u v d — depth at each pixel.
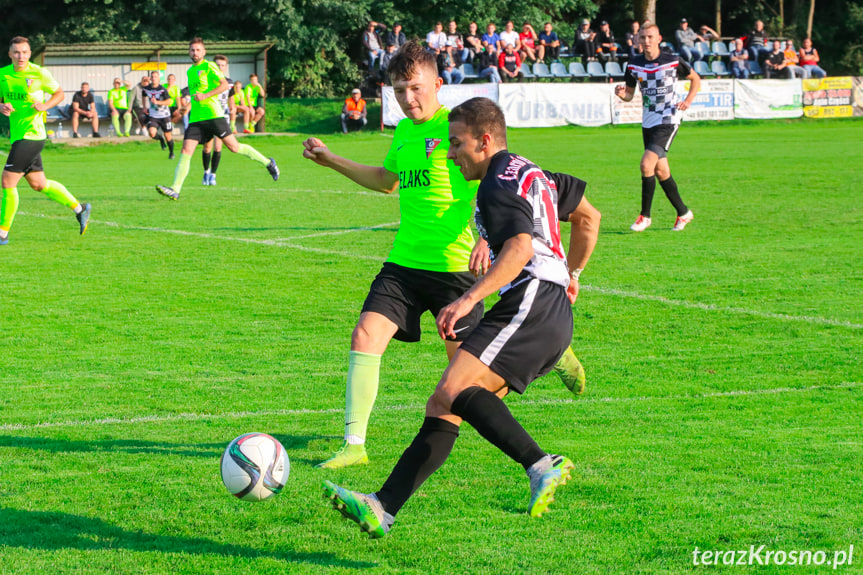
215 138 18.81
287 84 41.62
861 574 3.76
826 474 4.83
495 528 4.19
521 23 43.91
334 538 4.09
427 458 3.89
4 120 34.19
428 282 5.11
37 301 8.98
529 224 3.94
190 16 41.66
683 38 38.34
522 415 5.84
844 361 7.05
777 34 46.72
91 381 6.54
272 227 13.61
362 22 41.16
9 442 5.30
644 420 5.74
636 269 10.45
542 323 4.05
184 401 6.11
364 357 5.02
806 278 9.98
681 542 4.04
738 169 20.62
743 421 5.71
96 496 4.53
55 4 40.84
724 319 8.32
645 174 12.66
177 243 12.18
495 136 4.20
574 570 3.79
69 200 12.30
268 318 8.43
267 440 4.25
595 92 34.09
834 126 33.84
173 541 4.05
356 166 5.45
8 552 3.92
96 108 33.25
